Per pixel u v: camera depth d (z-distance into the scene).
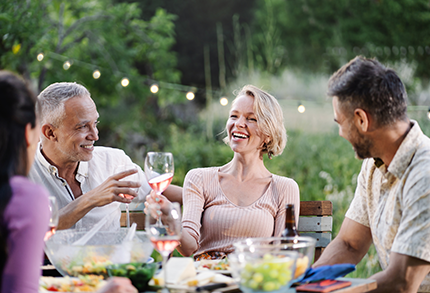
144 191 2.60
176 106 9.60
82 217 2.29
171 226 1.47
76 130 2.34
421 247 1.70
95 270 1.58
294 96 7.46
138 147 8.74
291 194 2.43
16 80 1.38
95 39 7.40
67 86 2.38
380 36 9.93
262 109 2.43
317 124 6.76
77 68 7.37
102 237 1.86
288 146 5.91
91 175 2.55
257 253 1.43
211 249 2.34
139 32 7.88
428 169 1.77
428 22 9.86
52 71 7.02
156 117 9.53
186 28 10.84
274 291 1.37
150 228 1.47
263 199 2.40
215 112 7.87
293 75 8.23
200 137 7.47
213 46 10.84
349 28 10.13
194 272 1.60
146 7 10.59
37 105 1.43
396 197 1.88
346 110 1.85
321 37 10.36
